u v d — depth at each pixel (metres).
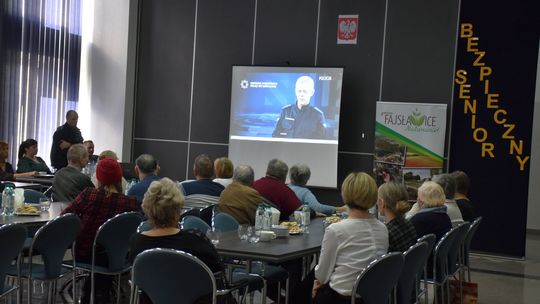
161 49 10.34
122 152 10.38
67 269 4.52
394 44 9.08
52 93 10.06
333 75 9.16
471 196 8.80
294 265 5.23
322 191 9.38
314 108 9.25
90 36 10.54
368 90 9.21
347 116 9.30
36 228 5.10
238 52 9.90
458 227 4.84
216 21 10.02
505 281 7.41
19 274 4.09
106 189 4.68
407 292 3.85
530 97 8.52
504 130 8.63
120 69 10.38
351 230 3.46
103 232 4.32
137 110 10.47
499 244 8.73
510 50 8.57
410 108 8.79
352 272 3.41
